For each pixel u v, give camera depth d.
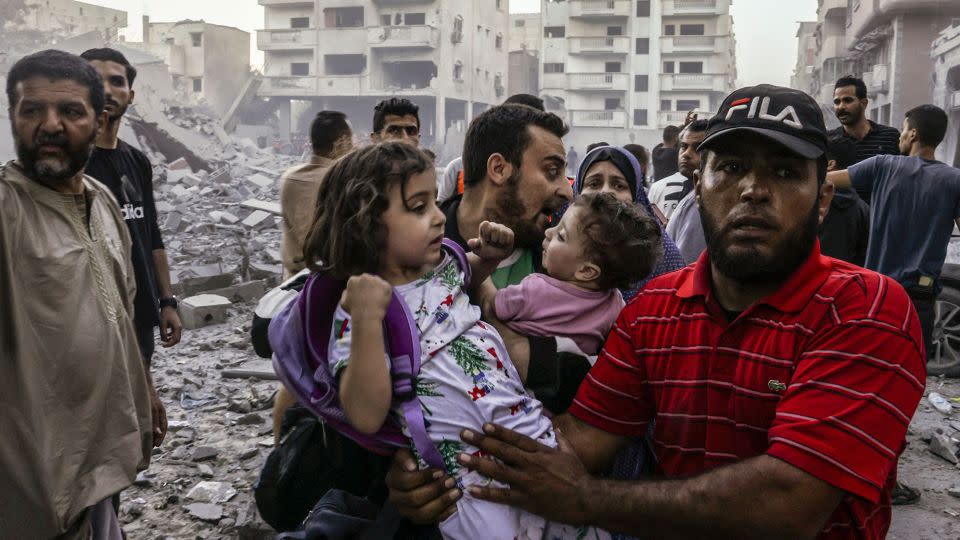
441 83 47.25
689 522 1.45
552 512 1.55
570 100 53.28
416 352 1.59
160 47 50.75
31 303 2.25
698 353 1.59
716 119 1.54
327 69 50.16
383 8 48.66
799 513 1.37
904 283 4.85
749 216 1.47
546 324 1.83
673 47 51.56
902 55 27.05
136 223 3.87
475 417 1.59
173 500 4.09
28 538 2.23
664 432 1.66
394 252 1.63
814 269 1.52
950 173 4.75
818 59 46.59
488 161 2.11
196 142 27.22
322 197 1.72
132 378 2.62
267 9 52.22
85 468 2.36
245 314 8.52
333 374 1.61
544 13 54.06
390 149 1.64
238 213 16.70
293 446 2.03
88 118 2.38
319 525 1.74
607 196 1.88
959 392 5.86
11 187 2.27
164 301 4.21
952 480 4.38
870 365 1.39
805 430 1.38
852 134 6.39
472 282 1.90
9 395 2.19
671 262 2.40
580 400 1.77
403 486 1.59
